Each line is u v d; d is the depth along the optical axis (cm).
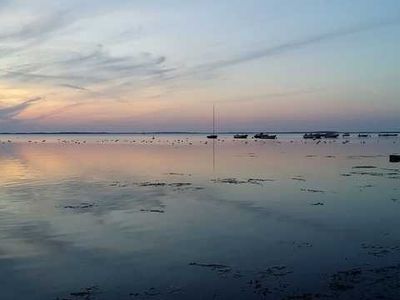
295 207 2184
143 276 1183
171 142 13850
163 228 1734
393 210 2086
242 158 5884
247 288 1081
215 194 2634
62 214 2028
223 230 1695
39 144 12594
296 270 1212
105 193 2694
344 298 1004
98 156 6531
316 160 5438
